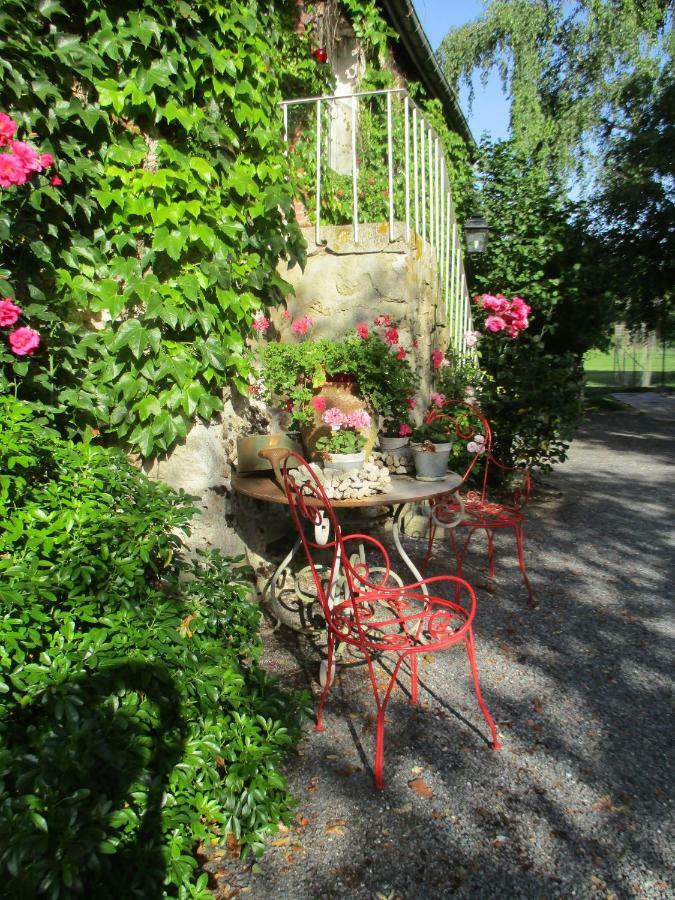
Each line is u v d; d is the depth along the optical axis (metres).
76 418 2.65
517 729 2.46
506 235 8.21
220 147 3.05
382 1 5.73
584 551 4.54
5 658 1.52
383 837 1.95
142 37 2.59
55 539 1.76
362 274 3.88
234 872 1.83
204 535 3.07
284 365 3.41
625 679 2.82
